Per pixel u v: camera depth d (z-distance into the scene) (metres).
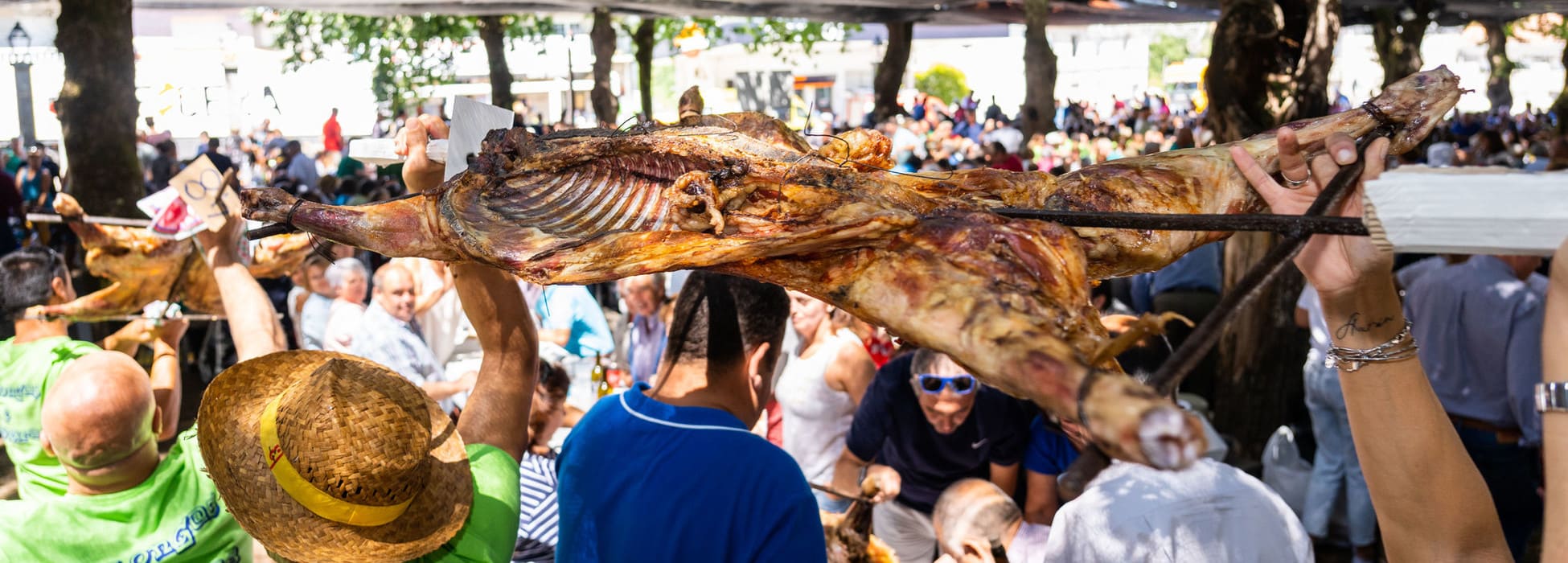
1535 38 32.00
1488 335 4.84
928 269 1.67
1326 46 5.93
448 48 18.33
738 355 2.54
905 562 4.12
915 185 2.13
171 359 3.95
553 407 3.83
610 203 2.15
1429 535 1.93
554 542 3.42
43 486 3.06
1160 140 18.58
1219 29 6.07
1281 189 2.00
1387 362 1.92
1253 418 6.55
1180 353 1.26
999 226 1.71
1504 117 21.80
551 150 2.21
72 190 7.17
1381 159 1.81
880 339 5.61
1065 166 10.27
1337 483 5.55
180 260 3.88
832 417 4.57
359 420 1.95
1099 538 2.56
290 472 1.95
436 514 2.14
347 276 5.67
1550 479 1.51
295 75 18.52
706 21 18.28
